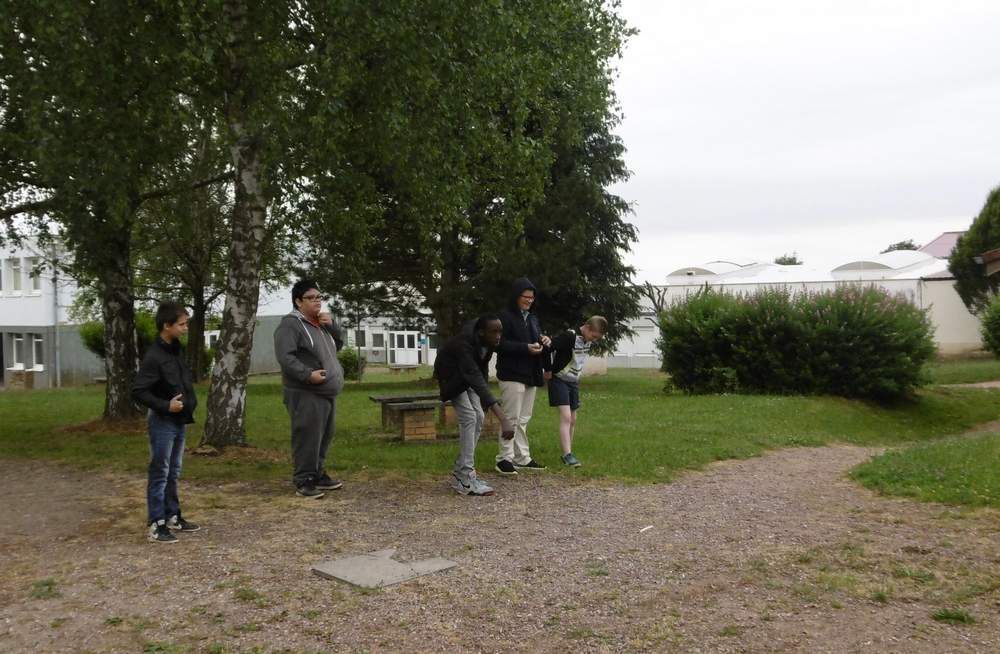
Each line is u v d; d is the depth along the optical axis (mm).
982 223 32938
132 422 13727
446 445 11242
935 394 20219
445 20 10125
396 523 6852
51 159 9438
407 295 26844
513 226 14797
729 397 18438
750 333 19891
